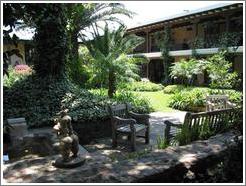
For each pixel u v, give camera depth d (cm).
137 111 1088
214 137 472
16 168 343
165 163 345
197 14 1989
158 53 2469
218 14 1925
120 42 1348
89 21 1596
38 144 647
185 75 1934
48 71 995
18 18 397
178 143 494
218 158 384
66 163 344
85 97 930
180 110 1307
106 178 306
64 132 367
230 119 546
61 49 999
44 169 339
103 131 835
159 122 1027
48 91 923
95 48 1352
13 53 398
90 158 376
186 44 2353
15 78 1109
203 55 2052
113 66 1264
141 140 773
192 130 500
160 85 2128
